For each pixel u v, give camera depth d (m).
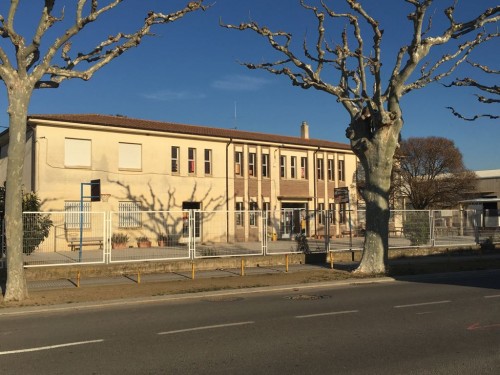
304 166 39.06
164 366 6.41
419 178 48.31
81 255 18.84
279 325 8.99
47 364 6.63
